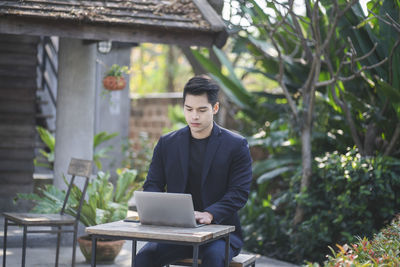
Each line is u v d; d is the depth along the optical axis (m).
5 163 7.12
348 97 6.43
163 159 3.47
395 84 6.12
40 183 7.55
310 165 6.66
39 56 9.11
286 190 7.70
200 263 3.24
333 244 6.49
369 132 6.58
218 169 3.35
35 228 6.41
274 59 7.65
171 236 2.76
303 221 6.75
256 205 8.02
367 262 2.56
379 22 6.00
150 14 5.61
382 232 3.62
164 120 13.31
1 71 7.11
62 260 5.45
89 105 6.23
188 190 3.43
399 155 6.48
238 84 8.47
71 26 5.33
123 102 9.64
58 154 6.17
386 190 5.91
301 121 6.72
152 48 18.97
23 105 7.18
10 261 5.31
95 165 8.84
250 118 8.64
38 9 5.27
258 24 6.26
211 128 3.39
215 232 2.87
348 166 6.09
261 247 7.36
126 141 9.74
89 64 6.22
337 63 6.78
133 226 3.02
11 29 5.19
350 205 6.04
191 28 5.53
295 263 6.76
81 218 5.38
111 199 5.80
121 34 5.45
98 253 5.32
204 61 8.33
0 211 7.06
